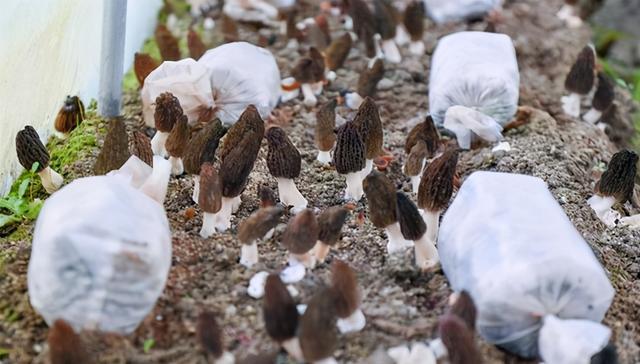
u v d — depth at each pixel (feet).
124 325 13.37
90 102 22.94
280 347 13.71
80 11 21.57
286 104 23.11
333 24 28.19
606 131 23.91
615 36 29.04
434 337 14.17
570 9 29.68
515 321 13.75
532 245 14.02
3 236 17.22
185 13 28.71
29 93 19.22
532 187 15.92
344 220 15.75
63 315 13.12
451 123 21.29
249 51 22.09
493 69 21.42
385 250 16.42
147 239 13.28
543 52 27.32
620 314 15.72
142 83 21.90
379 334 14.19
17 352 13.60
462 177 20.02
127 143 17.16
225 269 15.51
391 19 25.21
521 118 22.49
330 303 12.80
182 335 13.85
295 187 17.75
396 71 25.02
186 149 17.16
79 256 12.84
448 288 15.28
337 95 23.70
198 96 20.39
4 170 18.42
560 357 13.12
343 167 17.67
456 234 15.21
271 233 16.49
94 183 14.15
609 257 17.33
